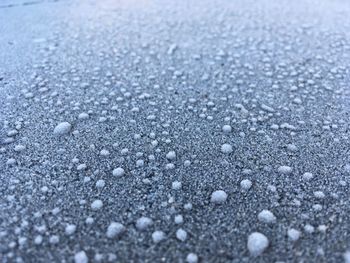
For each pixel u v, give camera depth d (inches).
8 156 2.7
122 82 3.7
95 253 2.0
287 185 2.5
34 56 4.2
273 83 3.7
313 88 3.6
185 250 2.1
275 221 2.2
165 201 2.4
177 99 3.5
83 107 3.3
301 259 2.0
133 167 2.7
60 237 2.1
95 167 2.6
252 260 2.0
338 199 2.4
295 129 3.1
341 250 2.1
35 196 2.4
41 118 3.2
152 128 3.1
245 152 2.8
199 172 2.6
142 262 2.0
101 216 2.3
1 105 3.3
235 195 2.4
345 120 3.2
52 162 2.7
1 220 2.2
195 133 3.0
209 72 3.9
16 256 2.0
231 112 3.3
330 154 2.8
